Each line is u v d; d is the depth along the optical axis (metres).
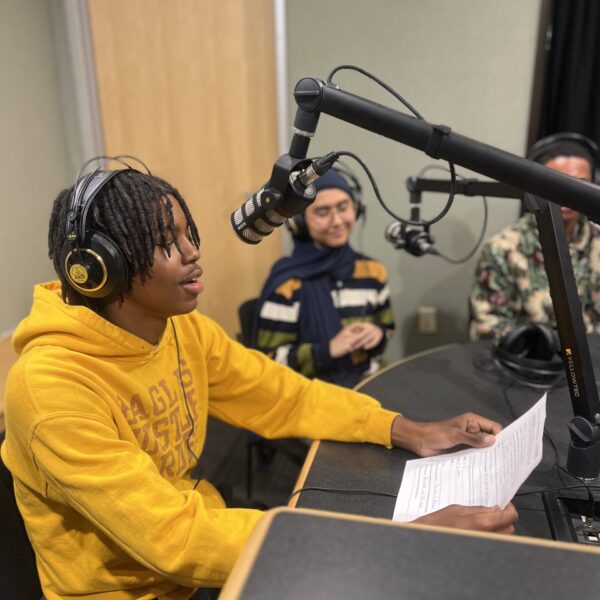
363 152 2.29
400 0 2.12
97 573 0.86
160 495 0.76
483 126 2.22
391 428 1.03
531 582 0.40
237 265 2.54
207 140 2.38
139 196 0.79
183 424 1.00
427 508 0.84
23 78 2.07
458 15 2.12
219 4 2.22
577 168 1.67
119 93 2.33
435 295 2.45
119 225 0.78
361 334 1.64
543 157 1.71
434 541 0.44
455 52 2.16
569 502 0.88
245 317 1.83
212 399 1.14
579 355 0.87
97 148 2.36
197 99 2.33
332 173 1.73
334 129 2.28
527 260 1.83
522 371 1.29
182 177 2.43
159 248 0.81
